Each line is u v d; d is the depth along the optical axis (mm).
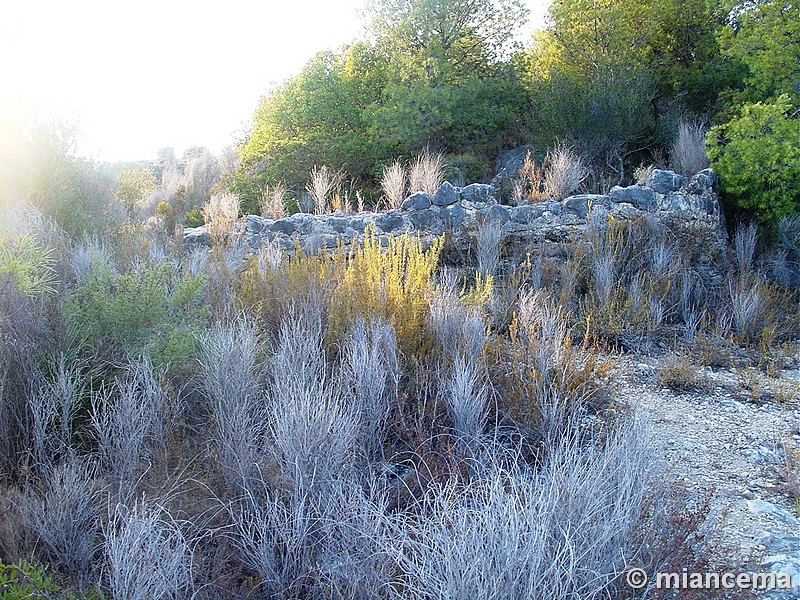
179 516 3111
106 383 4105
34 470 3422
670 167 10305
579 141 11406
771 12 9539
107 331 4453
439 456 3697
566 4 12422
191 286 4918
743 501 3734
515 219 8680
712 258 8359
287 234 9172
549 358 4746
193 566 2758
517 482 3314
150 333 4406
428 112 13031
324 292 5258
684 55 13000
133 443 3396
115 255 7324
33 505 3006
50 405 3604
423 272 5730
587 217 8445
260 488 3303
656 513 2781
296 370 4070
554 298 7172
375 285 5195
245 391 3906
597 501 2594
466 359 4641
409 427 4035
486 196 8891
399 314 4945
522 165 11586
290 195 13352
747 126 8688
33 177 8008
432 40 13445
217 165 19297
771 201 8828
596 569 2385
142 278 4934
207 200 16234
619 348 6758
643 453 3172
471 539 2379
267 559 2770
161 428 3643
